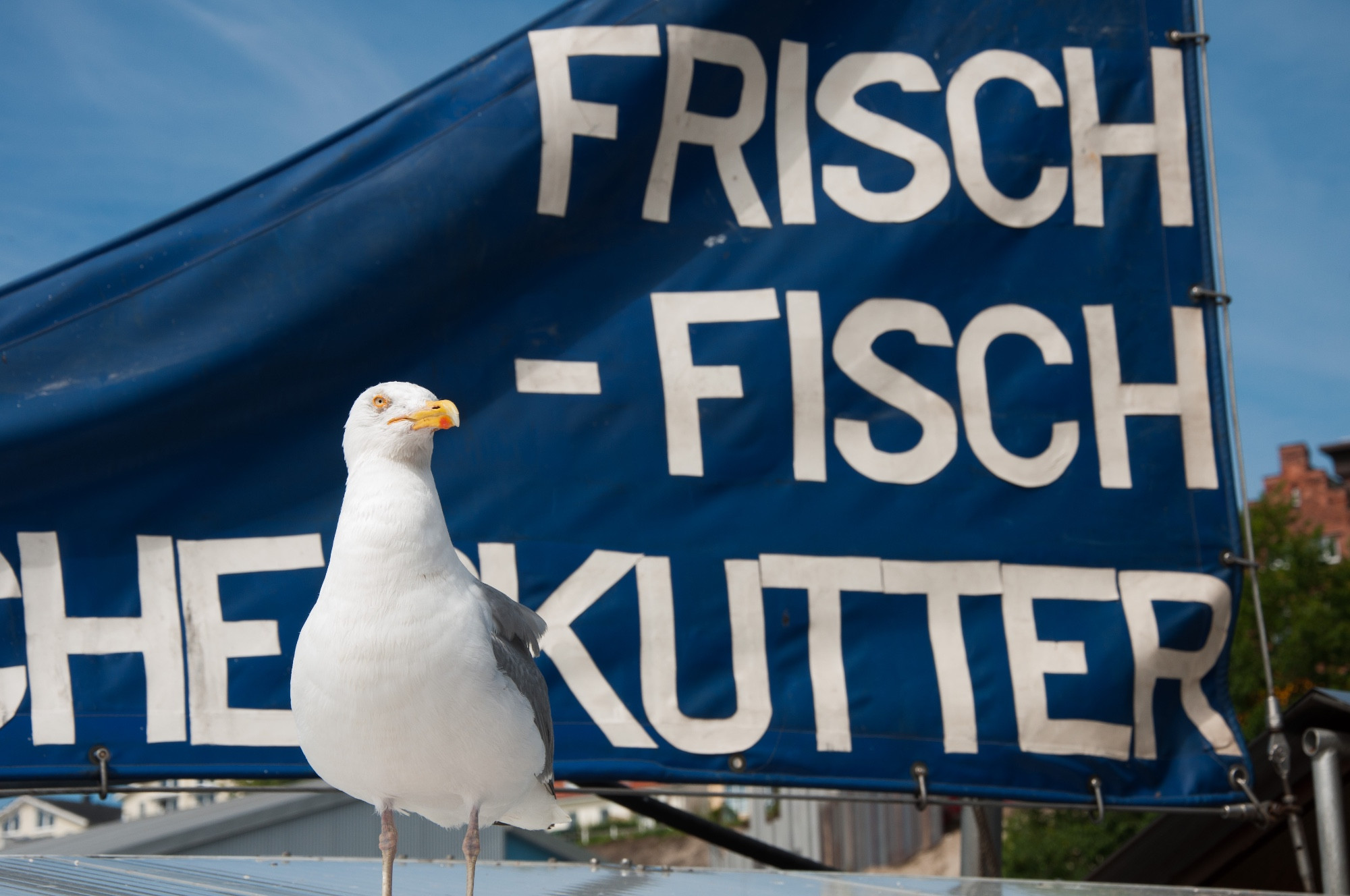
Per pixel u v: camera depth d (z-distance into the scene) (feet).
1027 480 19.08
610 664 17.79
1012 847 75.97
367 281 18.19
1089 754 18.19
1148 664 18.54
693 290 19.13
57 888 9.52
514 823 11.73
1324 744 17.20
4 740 16.14
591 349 18.74
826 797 17.70
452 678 9.39
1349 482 145.18
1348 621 88.63
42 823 172.96
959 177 19.95
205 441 17.39
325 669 9.41
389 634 9.32
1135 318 19.76
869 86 20.20
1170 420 19.51
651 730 17.65
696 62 19.75
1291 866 22.21
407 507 9.71
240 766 16.75
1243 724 82.99
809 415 18.94
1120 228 20.06
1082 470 19.20
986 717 18.16
